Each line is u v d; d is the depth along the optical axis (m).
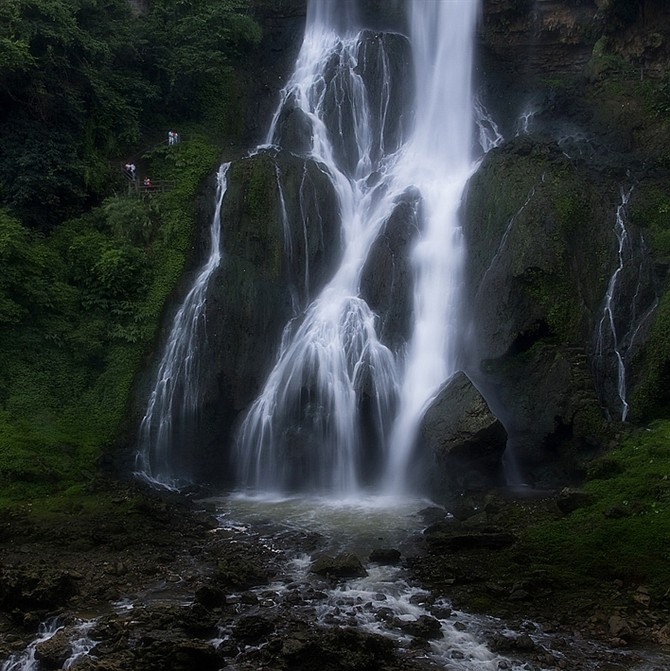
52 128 28.72
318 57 35.50
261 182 27.55
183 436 24.36
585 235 23.73
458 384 21.09
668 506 16.66
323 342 24.64
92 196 29.22
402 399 23.39
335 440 23.11
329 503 21.14
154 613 13.47
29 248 25.47
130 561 16.53
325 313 25.47
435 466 21.47
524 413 21.33
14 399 23.27
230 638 12.88
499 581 14.95
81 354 24.75
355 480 22.97
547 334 22.25
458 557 16.16
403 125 32.34
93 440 23.19
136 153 31.33
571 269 22.77
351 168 31.69
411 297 24.94
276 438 23.41
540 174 25.17
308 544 17.42
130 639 12.65
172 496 21.42
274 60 36.66
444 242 25.81
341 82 33.19
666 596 14.05
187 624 13.02
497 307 22.69
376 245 26.42
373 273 25.92
